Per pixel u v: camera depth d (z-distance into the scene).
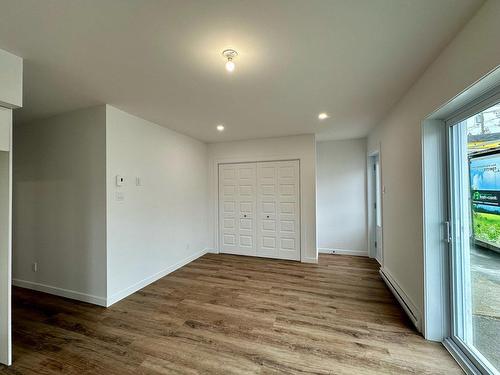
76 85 2.29
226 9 1.34
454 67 1.62
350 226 4.92
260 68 2.01
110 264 2.81
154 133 3.60
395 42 1.67
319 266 4.20
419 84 2.19
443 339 2.06
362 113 3.23
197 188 4.76
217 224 5.11
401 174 2.71
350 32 1.56
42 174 3.14
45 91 2.41
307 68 2.02
